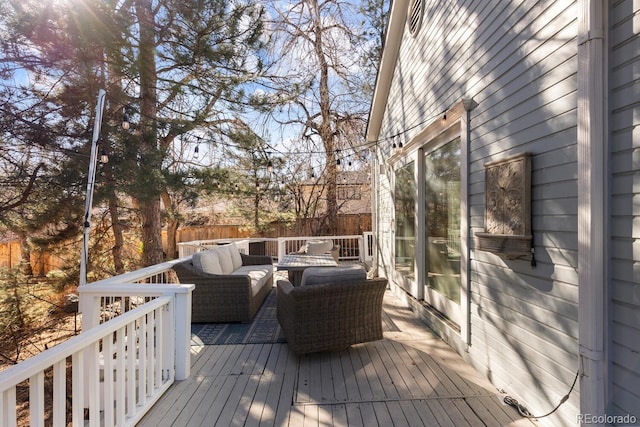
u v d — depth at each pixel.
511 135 2.38
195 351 3.27
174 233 10.47
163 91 6.65
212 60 6.10
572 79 1.85
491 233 2.51
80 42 4.95
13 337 4.99
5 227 5.09
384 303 5.10
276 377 2.71
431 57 3.96
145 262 6.56
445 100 3.55
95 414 1.78
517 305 2.31
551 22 2.00
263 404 2.33
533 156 2.15
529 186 2.15
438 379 2.67
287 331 3.14
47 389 3.88
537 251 2.11
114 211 6.98
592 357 1.67
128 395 2.11
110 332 1.89
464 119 3.04
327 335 3.01
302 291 2.85
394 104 5.79
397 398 2.39
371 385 2.58
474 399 2.37
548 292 2.02
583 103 1.72
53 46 4.97
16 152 5.18
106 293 2.75
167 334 2.63
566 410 1.88
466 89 3.06
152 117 5.96
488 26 2.69
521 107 2.27
